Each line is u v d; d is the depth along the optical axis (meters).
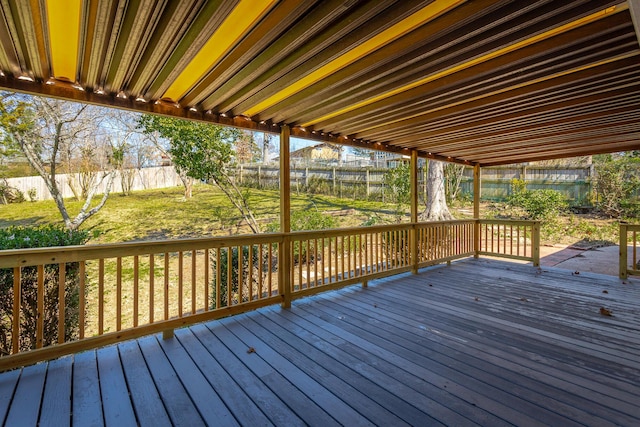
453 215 12.08
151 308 2.90
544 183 11.65
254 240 3.65
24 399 2.05
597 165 10.69
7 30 1.92
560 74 2.60
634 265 5.07
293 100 3.20
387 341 2.90
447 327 3.23
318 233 4.23
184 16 1.81
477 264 6.45
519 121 3.93
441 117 3.73
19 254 2.35
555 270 5.80
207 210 11.05
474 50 2.18
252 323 3.35
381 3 1.68
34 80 2.61
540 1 1.65
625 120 3.88
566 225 10.33
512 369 2.40
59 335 2.50
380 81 2.71
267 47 2.20
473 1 1.71
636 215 9.80
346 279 4.55
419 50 2.18
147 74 2.53
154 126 7.27
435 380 2.26
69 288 3.48
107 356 2.62
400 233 5.42
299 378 2.29
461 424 1.80
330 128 4.34
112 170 9.80
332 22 1.87
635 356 2.60
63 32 2.00
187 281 7.38
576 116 3.72
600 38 2.03
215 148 7.72
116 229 9.44
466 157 6.77
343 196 13.70
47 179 8.01
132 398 2.06
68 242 3.55
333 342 2.89
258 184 13.38
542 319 3.44
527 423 1.80
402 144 5.43
